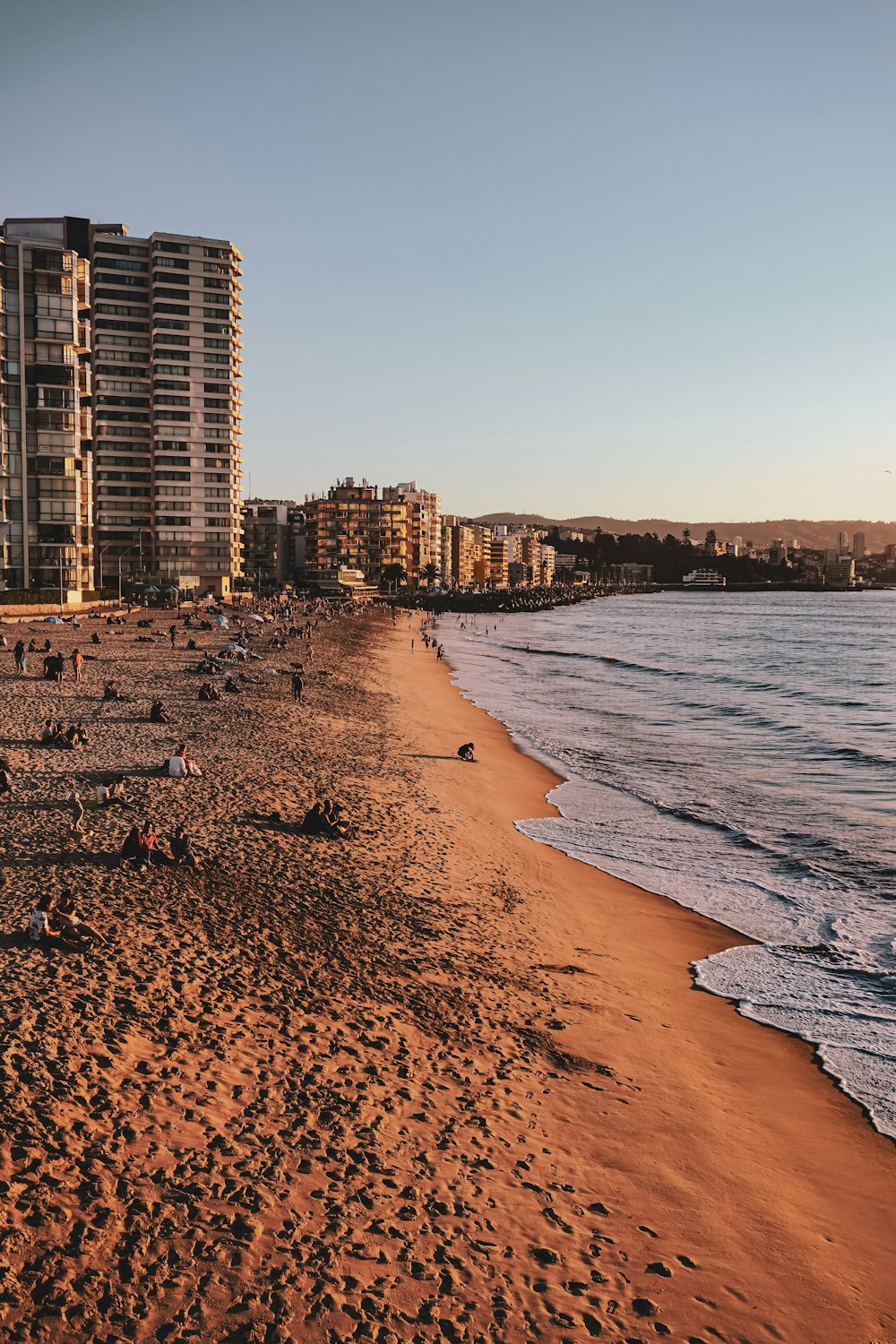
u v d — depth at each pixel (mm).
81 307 114188
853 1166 13336
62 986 14547
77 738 34312
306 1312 8930
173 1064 12898
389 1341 8758
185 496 162250
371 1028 15188
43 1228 9375
